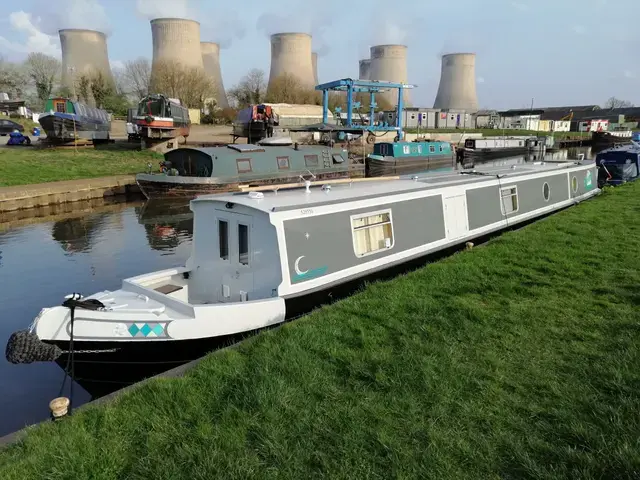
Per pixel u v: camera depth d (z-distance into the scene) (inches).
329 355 215.6
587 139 2827.3
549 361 203.2
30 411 249.9
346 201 320.2
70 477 145.8
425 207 385.7
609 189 714.2
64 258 567.8
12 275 500.7
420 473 142.2
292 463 148.6
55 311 242.4
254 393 182.9
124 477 147.0
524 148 2034.9
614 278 305.4
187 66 2741.1
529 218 520.7
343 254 315.9
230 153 924.6
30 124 1946.4
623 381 182.7
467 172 514.3
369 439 158.9
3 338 350.0
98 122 1449.3
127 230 721.6
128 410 178.9
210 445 157.2
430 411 171.5
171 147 1384.1
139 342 245.8
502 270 329.1
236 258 302.5
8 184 916.0
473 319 249.1
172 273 320.5
